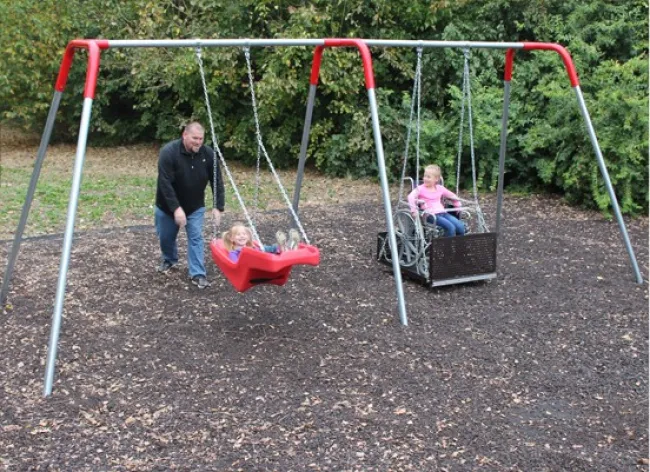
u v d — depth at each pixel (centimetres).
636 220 984
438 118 1270
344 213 1016
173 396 462
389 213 582
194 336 560
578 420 436
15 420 432
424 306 633
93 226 925
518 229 927
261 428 423
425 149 1195
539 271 741
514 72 1179
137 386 476
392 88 1346
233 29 1329
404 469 381
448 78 1286
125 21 1445
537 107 1145
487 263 688
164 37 1335
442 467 383
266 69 1250
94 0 1491
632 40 1157
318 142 1345
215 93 1285
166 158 621
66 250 471
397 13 1271
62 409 446
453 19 1265
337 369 502
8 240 842
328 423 428
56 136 1678
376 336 561
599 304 644
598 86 1063
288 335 562
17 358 519
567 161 1062
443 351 535
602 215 1012
